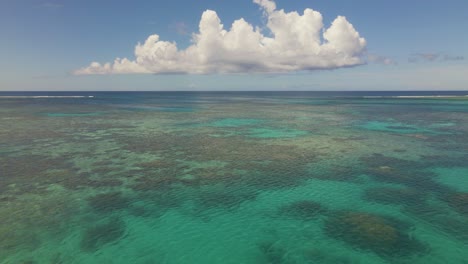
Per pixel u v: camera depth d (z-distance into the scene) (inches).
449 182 831.7
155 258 493.4
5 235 550.6
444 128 1792.6
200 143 1359.5
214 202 706.8
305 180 856.3
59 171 918.4
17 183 813.2
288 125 1963.6
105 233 565.0
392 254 499.2
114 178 863.7
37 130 1663.4
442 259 484.4
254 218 629.6
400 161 1047.0
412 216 629.0
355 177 879.1
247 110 3171.8
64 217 624.4
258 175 899.4
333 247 521.7
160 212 653.9
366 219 608.7
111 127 1820.9
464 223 597.9
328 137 1518.2
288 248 521.7
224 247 526.0
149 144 1327.5
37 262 475.8
